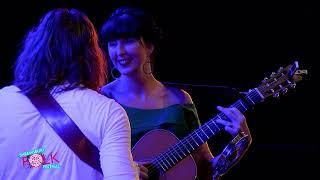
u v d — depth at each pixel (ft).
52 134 12.49
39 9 35.12
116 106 12.78
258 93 18.99
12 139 12.52
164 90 20.03
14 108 12.67
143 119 19.33
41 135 12.52
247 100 19.07
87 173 12.48
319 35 40.06
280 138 41.52
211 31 40.06
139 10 18.90
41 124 12.59
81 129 12.44
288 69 19.16
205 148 20.47
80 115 12.48
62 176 12.39
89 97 12.64
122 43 18.52
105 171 12.16
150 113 19.45
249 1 39.58
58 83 12.82
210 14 39.60
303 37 40.32
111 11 36.29
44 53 12.94
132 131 19.19
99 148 12.56
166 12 38.86
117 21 18.37
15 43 35.35
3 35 35.14
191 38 40.04
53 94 12.71
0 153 12.55
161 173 18.88
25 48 13.48
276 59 40.83
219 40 40.40
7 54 35.35
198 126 20.10
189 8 39.14
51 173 12.42
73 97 12.62
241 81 41.09
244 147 18.80
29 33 13.87
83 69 13.08
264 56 40.81
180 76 40.70
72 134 12.37
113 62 18.97
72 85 12.78
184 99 19.94
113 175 12.03
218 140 37.14
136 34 18.40
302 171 38.06
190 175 19.26
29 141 12.50
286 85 19.19
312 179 37.68
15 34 35.24
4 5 34.68
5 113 12.70
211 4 39.37
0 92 13.17
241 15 39.88
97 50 13.55
